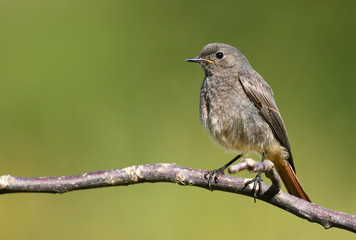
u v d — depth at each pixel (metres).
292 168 9.52
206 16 13.86
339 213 6.90
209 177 7.19
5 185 6.77
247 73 9.61
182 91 12.99
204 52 9.93
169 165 7.09
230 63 9.79
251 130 9.24
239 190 7.20
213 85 9.54
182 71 13.28
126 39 13.36
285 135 9.50
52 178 6.86
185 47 13.49
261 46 13.48
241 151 9.48
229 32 13.68
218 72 9.73
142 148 12.24
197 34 13.66
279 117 9.50
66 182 6.84
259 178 7.24
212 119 9.38
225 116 9.30
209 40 13.63
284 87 12.99
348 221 6.82
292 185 9.50
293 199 7.07
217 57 9.84
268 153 9.43
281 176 9.58
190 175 7.16
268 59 13.34
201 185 7.22
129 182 6.95
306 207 6.99
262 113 9.35
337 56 12.93
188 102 12.87
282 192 7.12
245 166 5.54
